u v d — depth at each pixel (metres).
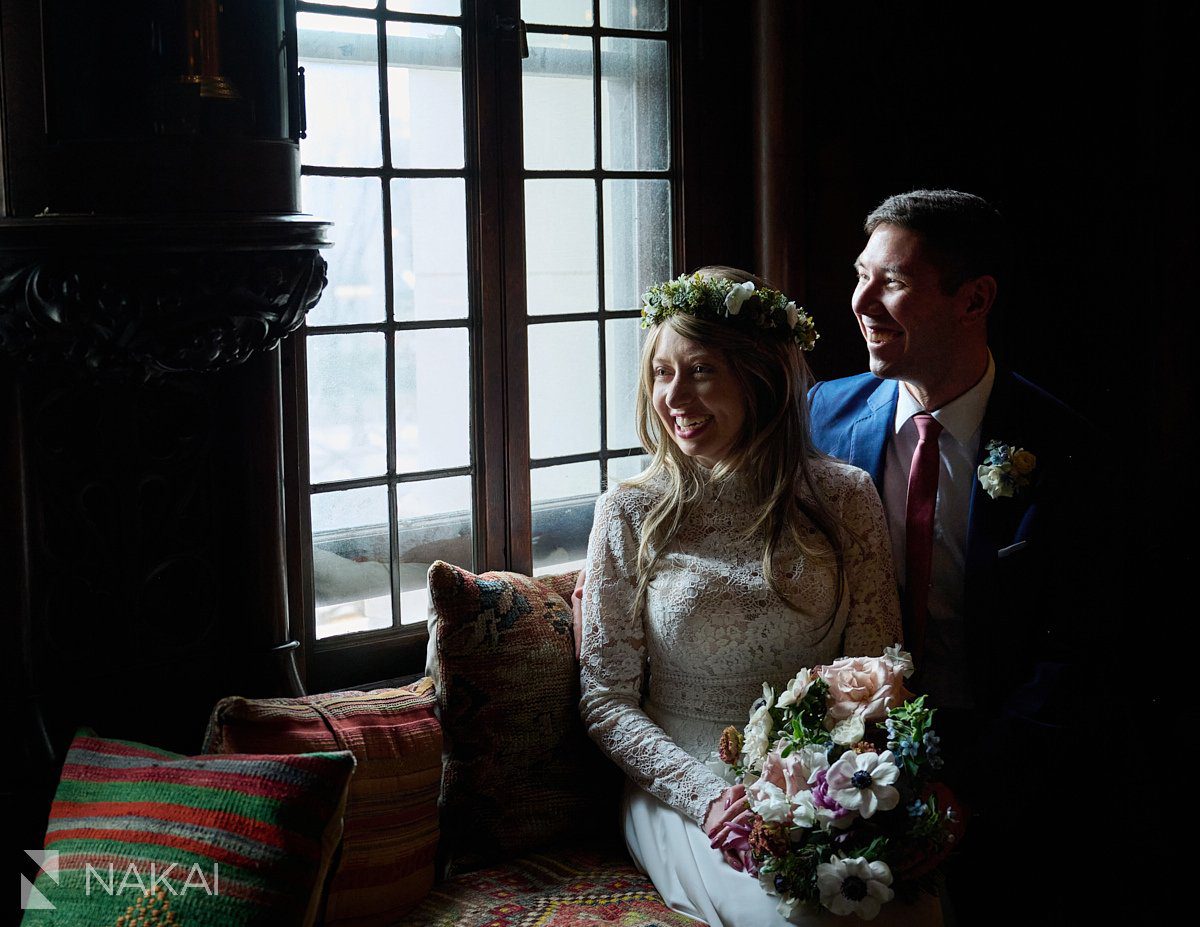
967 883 2.34
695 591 2.11
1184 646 3.21
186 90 1.91
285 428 2.36
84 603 2.09
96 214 1.83
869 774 1.75
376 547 2.55
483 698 2.16
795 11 2.88
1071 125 3.27
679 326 2.12
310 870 1.65
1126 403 3.34
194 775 1.70
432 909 2.00
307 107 2.37
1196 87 3.18
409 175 2.51
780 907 1.79
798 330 2.20
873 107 3.05
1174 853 2.38
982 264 2.17
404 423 2.56
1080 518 2.22
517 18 2.59
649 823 2.08
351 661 2.52
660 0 2.85
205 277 1.82
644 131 2.86
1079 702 2.18
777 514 2.13
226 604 2.19
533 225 2.70
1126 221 3.30
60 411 2.05
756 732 1.91
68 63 1.83
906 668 1.95
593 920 1.93
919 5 3.07
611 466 2.90
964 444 2.28
